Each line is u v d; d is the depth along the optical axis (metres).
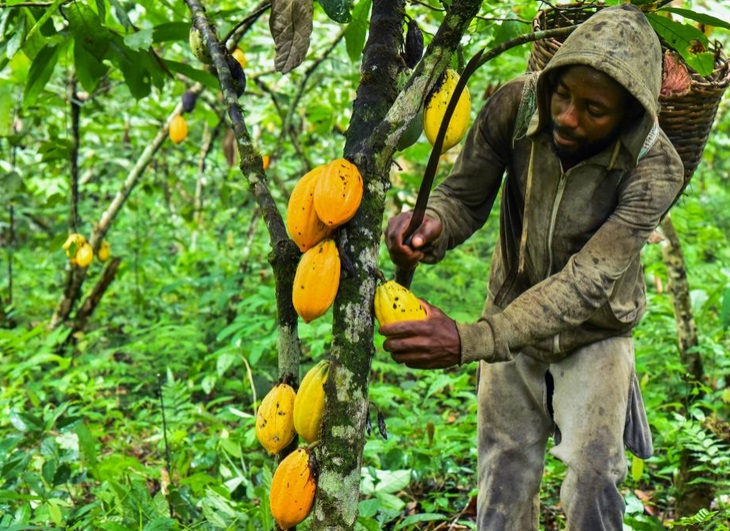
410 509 3.59
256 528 2.95
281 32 2.02
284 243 2.21
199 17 2.56
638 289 2.62
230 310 5.83
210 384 4.46
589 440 2.48
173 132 5.52
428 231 2.45
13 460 3.20
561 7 2.80
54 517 2.86
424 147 5.04
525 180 2.54
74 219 5.69
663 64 2.56
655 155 2.32
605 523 2.46
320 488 1.99
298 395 2.04
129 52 3.53
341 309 1.99
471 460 4.00
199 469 3.69
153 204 7.60
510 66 5.58
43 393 4.71
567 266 2.29
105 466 3.29
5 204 6.97
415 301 2.05
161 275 7.34
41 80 3.65
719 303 5.25
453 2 1.98
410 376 5.14
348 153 2.10
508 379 2.72
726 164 9.98
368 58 2.15
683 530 3.23
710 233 7.09
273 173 6.25
